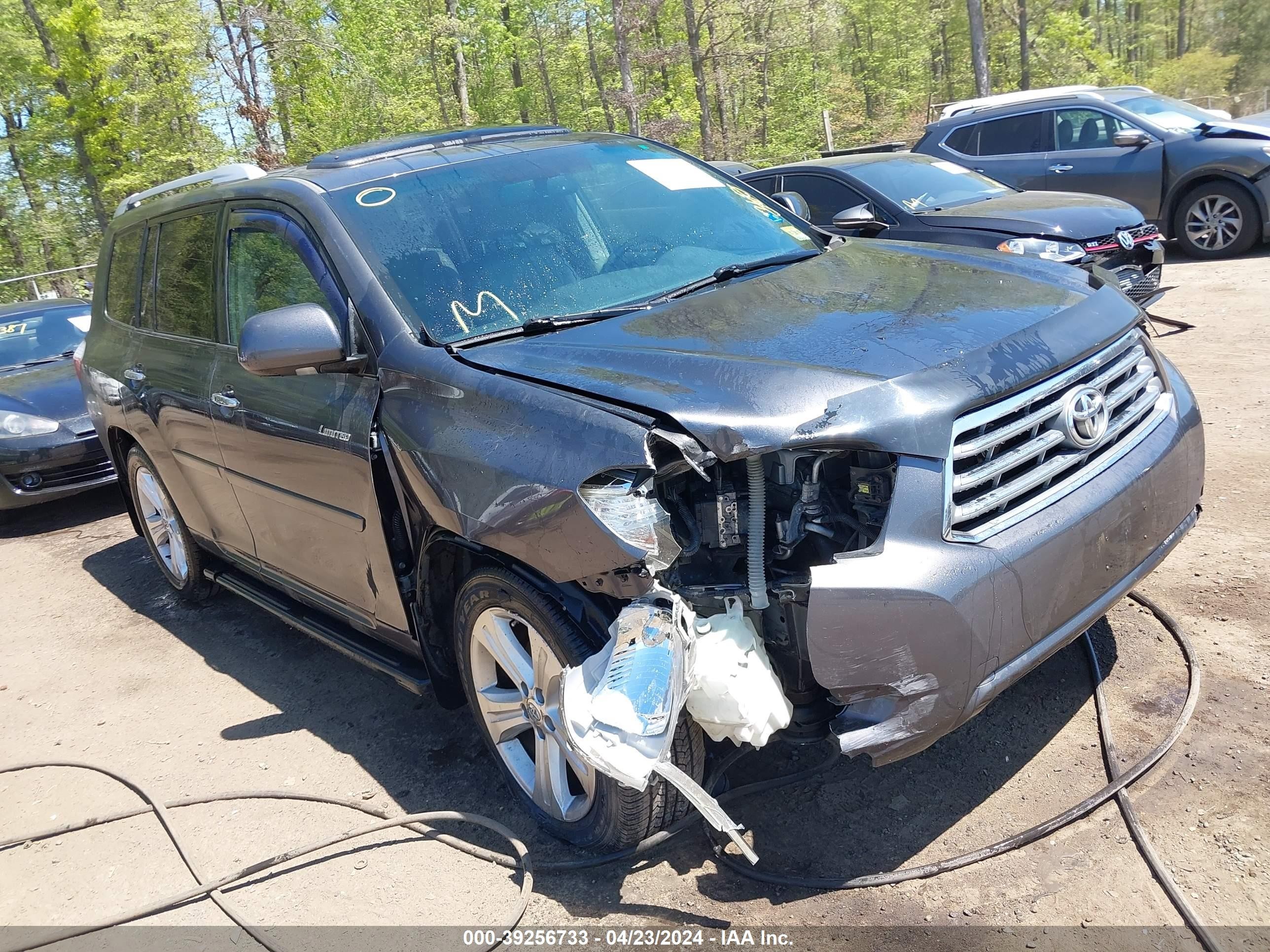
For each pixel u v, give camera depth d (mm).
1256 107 48375
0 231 32750
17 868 3285
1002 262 3281
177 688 4438
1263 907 2232
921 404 2303
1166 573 3852
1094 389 2598
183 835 3277
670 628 2307
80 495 8492
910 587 2223
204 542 4766
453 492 2719
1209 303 8422
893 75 48000
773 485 2482
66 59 25797
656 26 37344
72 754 3961
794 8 36781
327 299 3305
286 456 3496
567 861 2787
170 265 4508
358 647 3662
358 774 3502
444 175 3604
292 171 3949
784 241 3701
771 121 41406
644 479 2363
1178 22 54406
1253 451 4922
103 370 5055
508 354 2863
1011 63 44906
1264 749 2738
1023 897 2387
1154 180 10766
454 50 36031
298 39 29906
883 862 2590
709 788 2809
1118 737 2908
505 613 2812
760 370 2438
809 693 2516
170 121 28891
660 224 3604
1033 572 2354
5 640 5348
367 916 2725
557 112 44188
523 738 3139
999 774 2859
